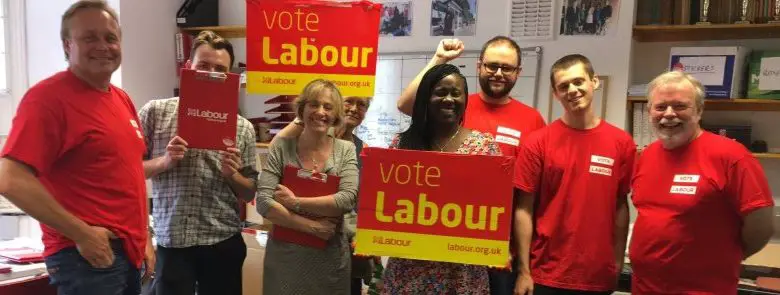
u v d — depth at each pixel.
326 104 1.92
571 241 1.91
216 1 3.86
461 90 1.66
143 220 1.76
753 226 1.69
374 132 3.62
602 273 1.91
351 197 1.93
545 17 3.16
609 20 3.03
